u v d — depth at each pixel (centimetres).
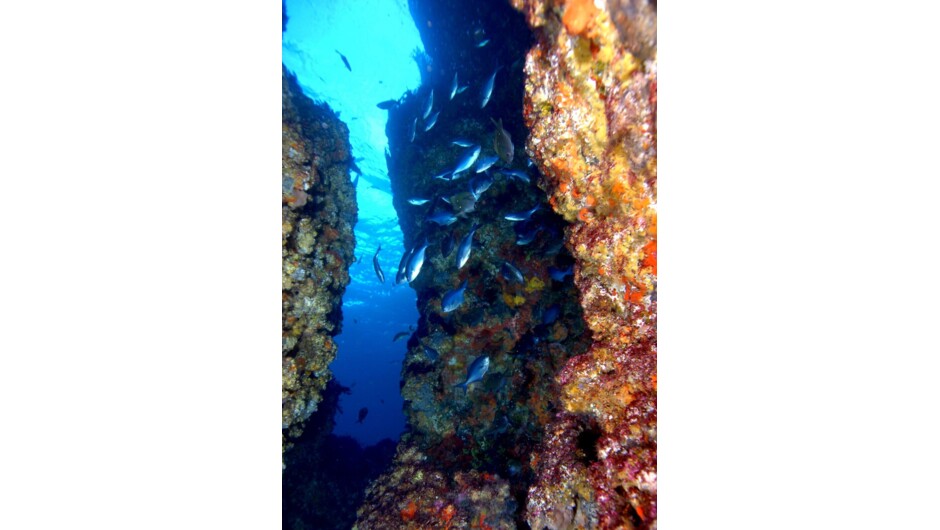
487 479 510
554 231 609
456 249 705
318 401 533
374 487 602
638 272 297
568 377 339
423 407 649
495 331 638
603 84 271
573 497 301
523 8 304
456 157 803
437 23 959
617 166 287
